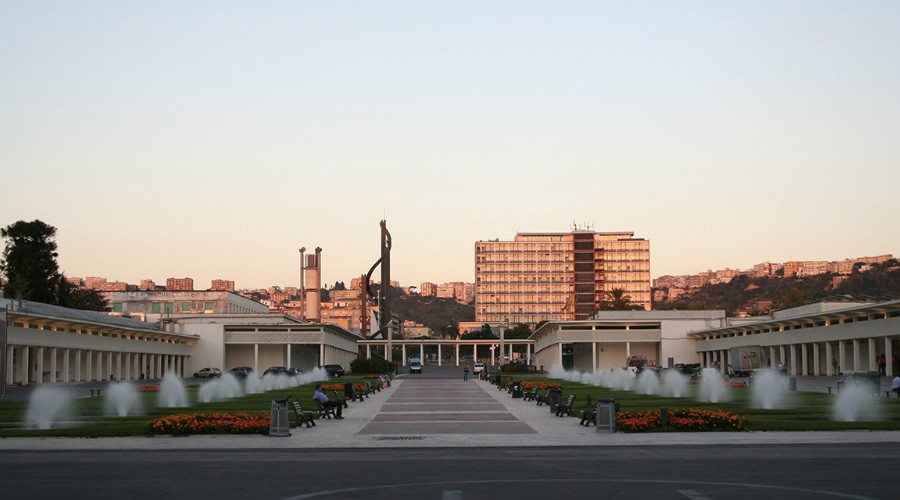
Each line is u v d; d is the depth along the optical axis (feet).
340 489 68.28
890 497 62.75
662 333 499.10
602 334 504.02
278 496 65.21
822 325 359.25
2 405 183.73
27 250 478.18
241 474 77.46
